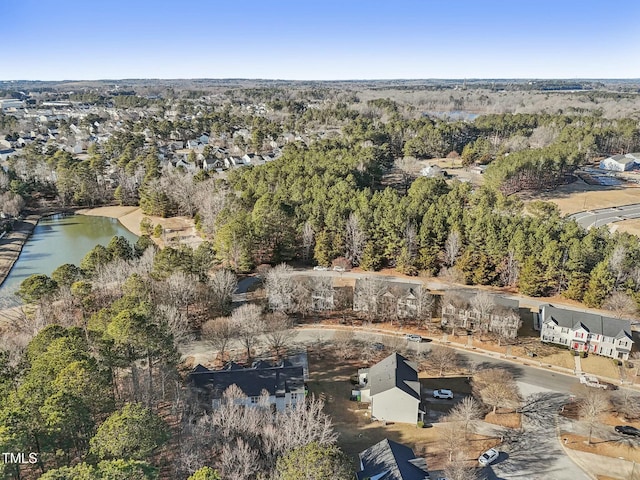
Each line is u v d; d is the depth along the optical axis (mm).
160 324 54031
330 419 53938
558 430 52938
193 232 119000
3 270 97688
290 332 69062
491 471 46969
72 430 40250
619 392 59562
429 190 116125
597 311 78062
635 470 47406
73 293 68250
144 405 47969
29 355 49781
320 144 169625
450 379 62000
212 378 54312
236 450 39812
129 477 32031
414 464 43625
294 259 98062
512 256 84875
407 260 89938
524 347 68938
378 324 75125
